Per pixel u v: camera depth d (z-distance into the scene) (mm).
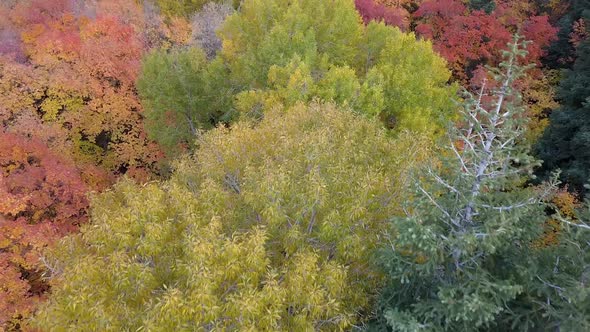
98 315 6758
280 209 8445
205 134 13422
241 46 19828
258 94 16172
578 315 5984
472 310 5848
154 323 6672
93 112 20078
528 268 6676
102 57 19625
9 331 11867
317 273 7957
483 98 16641
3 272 12023
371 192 9281
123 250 7582
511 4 23750
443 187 6836
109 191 11016
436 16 22828
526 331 6637
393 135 15516
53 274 8844
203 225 9008
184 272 7426
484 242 6074
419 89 15891
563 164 17188
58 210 14906
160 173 20984
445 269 7074
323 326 8258
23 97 18297
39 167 15430
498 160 6211
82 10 22531
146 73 19062
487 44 20500
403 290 7758
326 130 10812
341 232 8438
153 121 20031
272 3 18719
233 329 7145
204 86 19391
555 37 21062
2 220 12672
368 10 22688
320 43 18078
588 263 6301
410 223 6551
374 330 7965
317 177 8641
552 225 11703
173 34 24500
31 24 21109
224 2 27469
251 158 11203
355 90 14742
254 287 7438
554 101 20062
